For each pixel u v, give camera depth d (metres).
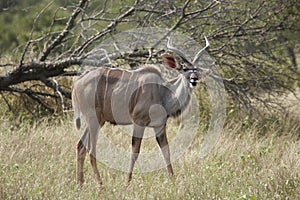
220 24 34.62
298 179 21.33
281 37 38.94
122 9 35.34
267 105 36.03
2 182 20.75
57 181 21.95
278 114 36.28
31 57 35.84
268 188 21.00
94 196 20.45
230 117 34.06
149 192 21.00
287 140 31.14
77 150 23.98
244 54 35.19
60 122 33.88
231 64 34.66
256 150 27.12
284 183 21.02
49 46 34.16
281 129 34.03
